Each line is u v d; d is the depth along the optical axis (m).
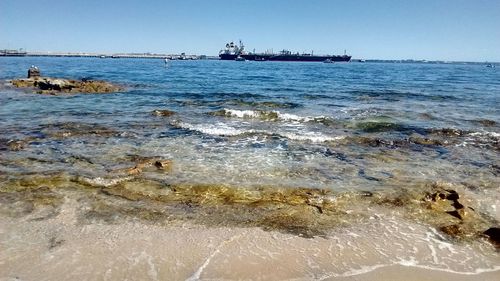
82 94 32.12
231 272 6.89
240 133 17.23
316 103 28.55
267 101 28.70
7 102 26.20
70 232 8.13
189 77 61.50
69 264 6.98
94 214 8.99
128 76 62.12
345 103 28.83
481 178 12.01
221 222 8.77
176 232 8.27
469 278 6.87
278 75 71.06
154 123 19.39
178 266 7.03
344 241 8.09
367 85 48.03
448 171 12.63
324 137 16.80
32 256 7.20
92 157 13.28
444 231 8.58
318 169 12.50
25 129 17.45
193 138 16.34
